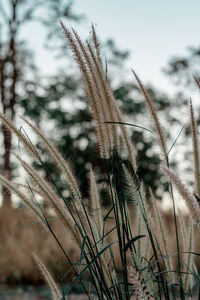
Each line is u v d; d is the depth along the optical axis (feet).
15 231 14.39
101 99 3.05
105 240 3.27
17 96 36.17
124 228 3.03
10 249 13.23
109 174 3.06
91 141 32.45
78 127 35.22
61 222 2.97
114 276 3.07
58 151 3.07
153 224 3.18
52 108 36.27
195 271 3.19
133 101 27.81
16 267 12.64
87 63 3.00
